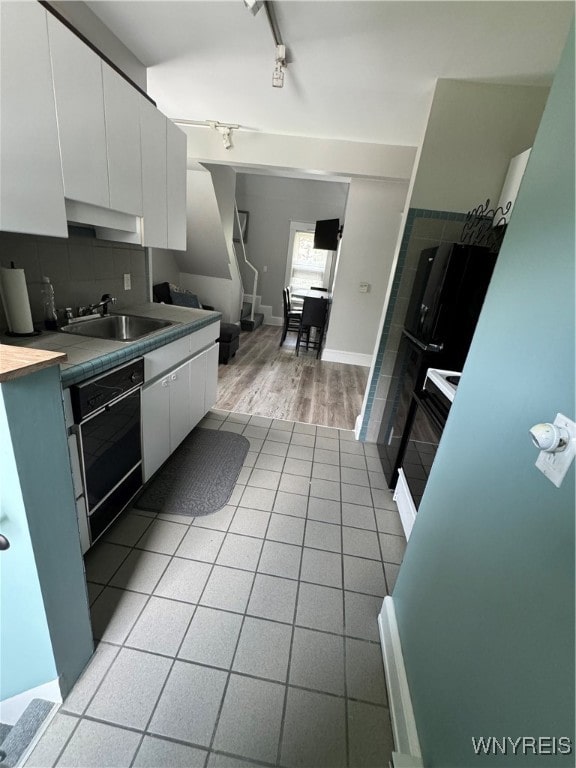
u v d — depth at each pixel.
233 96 2.40
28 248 1.60
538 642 0.54
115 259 2.25
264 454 2.52
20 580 0.85
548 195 0.68
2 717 1.04
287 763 0.96
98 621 1.27
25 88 1.11
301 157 3.06
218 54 1.89
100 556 1.54
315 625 1.34
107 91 1.48
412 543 1.21
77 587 1.02
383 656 1.24
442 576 0.94
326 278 7.53
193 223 4.73
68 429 1.24
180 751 0.96
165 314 2.38
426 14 1.44
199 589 1.43
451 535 0.92
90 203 1.48
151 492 1.97
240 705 1.07
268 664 1.19
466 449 0.91
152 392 1.80
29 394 0.76
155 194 1.95
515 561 0.64
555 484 0.55
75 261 1.90
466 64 1.79
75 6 1.51
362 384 4.26
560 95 0.68
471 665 0.73
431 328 1.92
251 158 3.09
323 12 1.48
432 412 1.68
